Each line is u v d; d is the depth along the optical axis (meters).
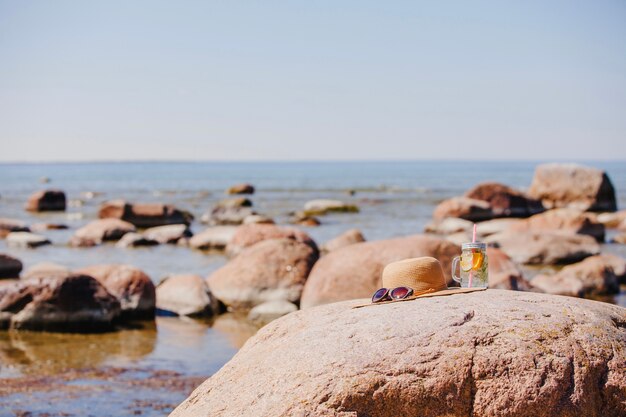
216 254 28.70
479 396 5.30
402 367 5.31
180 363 12.99
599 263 19.97
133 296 16.72
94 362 12.95
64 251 29.91
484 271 6.42
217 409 5.60
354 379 5.27
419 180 111.00
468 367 5.34
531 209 44.06
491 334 5.50
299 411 5.20
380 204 55.62
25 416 10.10
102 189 85.75
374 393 5.24
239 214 42.41
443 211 40.94
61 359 13.11
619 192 71.00
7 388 11.37
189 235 34.09
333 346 5.52
